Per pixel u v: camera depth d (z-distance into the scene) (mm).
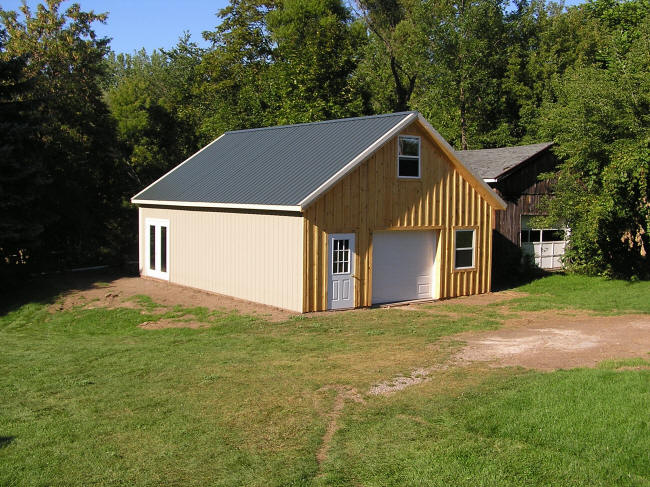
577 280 22734
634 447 6918
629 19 40844
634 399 8258
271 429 8117
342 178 16688
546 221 22781
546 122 25266
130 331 15977
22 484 6680
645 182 20422
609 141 21594
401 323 15305
